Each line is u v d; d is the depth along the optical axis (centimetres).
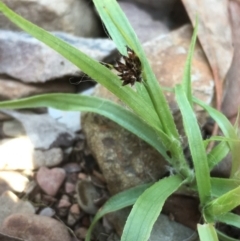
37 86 17
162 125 12
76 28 18
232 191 11
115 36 12
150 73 12
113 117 13
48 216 14
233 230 14
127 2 19
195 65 16
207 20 16
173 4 18
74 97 13
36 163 15
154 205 11
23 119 16
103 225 14
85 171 16
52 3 17
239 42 16
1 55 17
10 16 10
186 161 14
